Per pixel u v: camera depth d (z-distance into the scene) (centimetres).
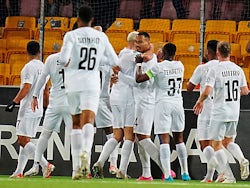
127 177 3744
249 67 5353
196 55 5266
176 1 5866
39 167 3956
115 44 5466
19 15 5850
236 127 3644
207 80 3372
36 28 5666
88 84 2870
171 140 3906
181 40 5481
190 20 5675
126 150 3553
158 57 3906
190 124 3922
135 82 3503
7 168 3978
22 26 5731
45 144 3588
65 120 3531
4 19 5866
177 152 3672
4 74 5131
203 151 3622
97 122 3772
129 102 3528
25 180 3005
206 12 5800
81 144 3027
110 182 2900
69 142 3944
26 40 5541
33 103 3472
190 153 3912
